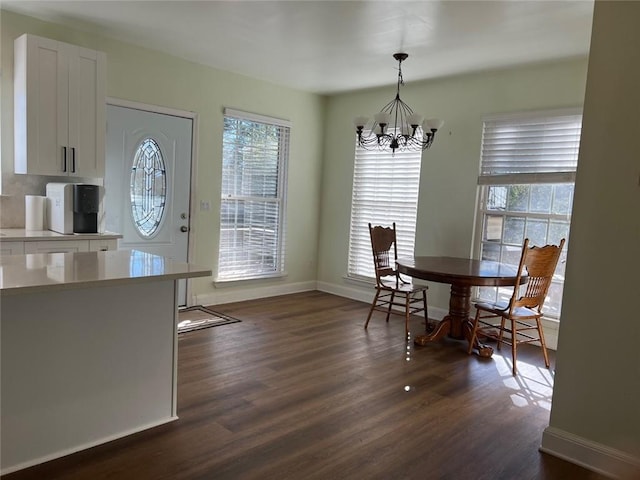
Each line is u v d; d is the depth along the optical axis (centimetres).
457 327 420
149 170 445
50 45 347
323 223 607
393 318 489
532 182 420
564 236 410
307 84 532
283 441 239
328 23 340
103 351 227
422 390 310
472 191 464
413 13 314
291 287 589
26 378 205
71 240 350
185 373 321
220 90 488
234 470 213
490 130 452
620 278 219
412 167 519
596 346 226
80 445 223
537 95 420
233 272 529
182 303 488
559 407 237
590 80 223
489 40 359
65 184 357
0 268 213
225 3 313
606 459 223
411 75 469
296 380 318
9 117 361
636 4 210
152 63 433
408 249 525
